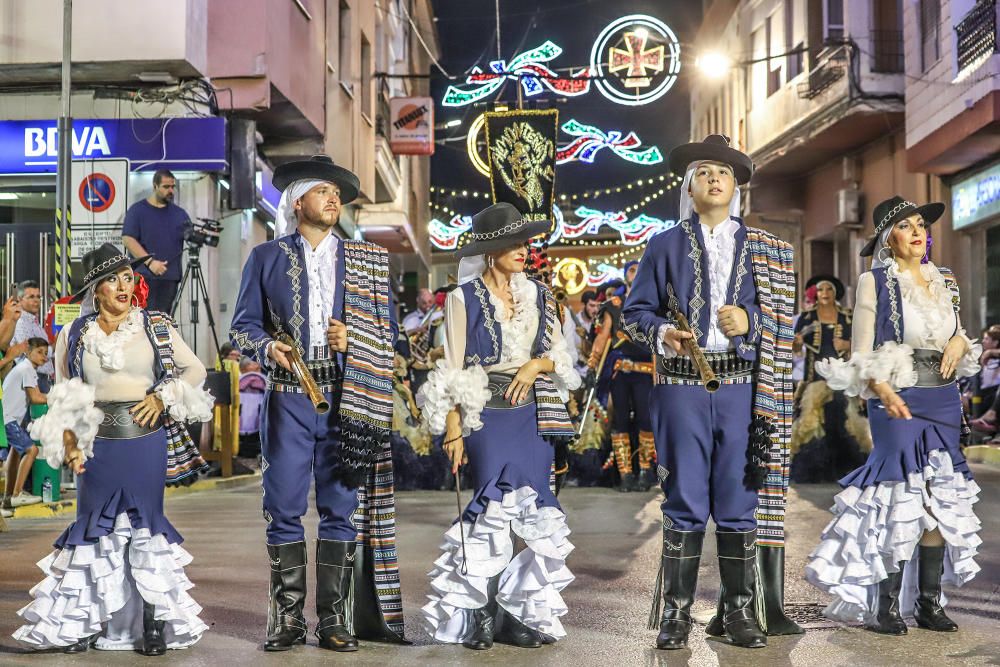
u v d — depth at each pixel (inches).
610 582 279.4
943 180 945.5
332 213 221.1
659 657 205.6
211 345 664.4
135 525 215.6
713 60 1078.4
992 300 887.7
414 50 1556.3
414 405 503.5
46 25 613.3
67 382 216.7
